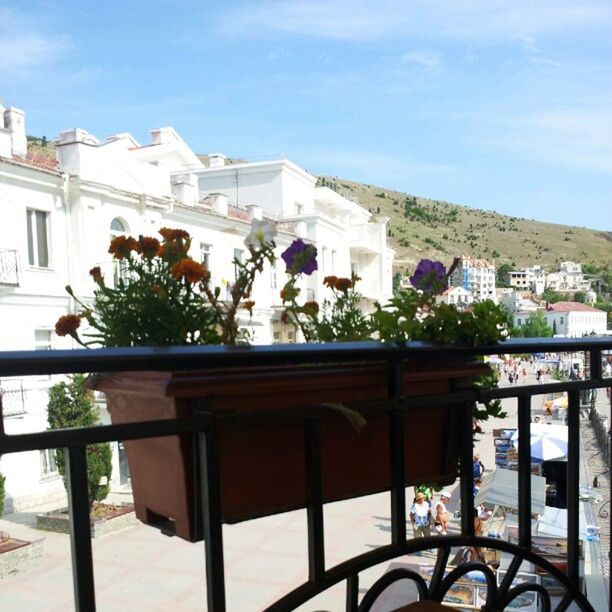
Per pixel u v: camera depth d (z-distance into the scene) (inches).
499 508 420.8
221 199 842.8
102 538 473.4
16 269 566.9
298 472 56.3
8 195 566.6
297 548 436.8
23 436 38.3
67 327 63.0
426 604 65.6
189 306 62.8
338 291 83.9
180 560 422.9
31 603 363.6
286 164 1139.3
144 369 41.1
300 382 53.8
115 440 42.6
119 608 349.4
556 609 77.5
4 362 35.0
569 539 77.5
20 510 550.0
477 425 76.4
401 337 66.1
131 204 685.3
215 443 48.1
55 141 637.9
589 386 75.1
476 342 64.2
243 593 366.0
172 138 1150.3
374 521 481.4
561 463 517.0
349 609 62.6
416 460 66.9
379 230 1378.0
